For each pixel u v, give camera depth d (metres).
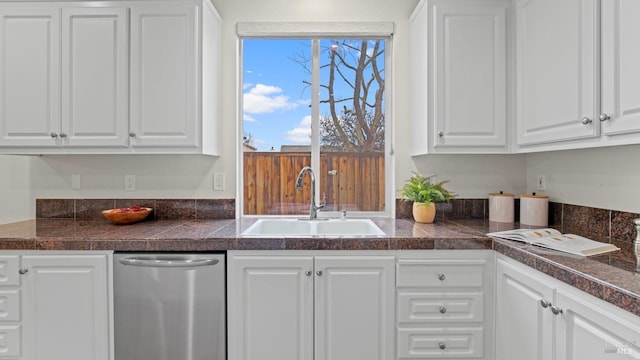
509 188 2.33
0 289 1.64
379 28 2.34
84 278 1.65
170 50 1.97
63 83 1.96
